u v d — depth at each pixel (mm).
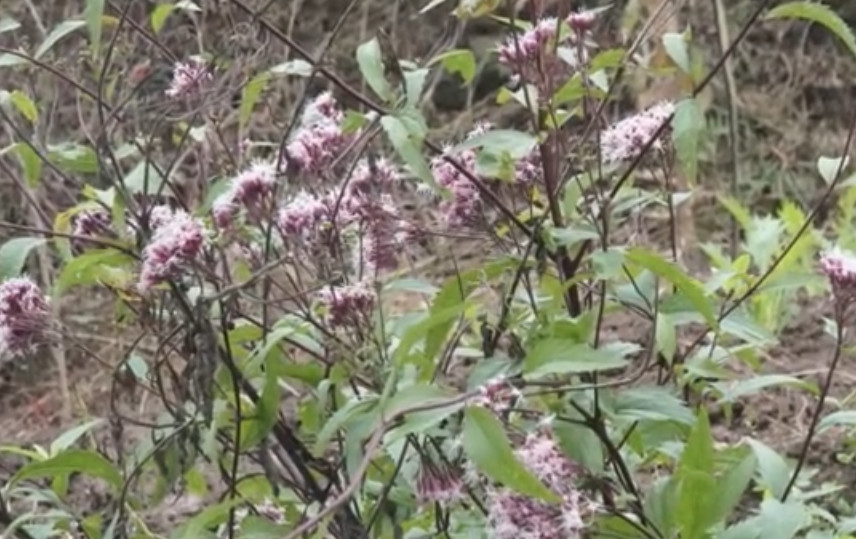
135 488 2561
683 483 1983
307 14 7332
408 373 2074
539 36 2297
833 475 3895
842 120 7070
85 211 2451
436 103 7312
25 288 2289
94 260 2195
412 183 3188
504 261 2260
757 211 6730
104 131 2357
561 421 2107
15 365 5629
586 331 2076
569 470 1906
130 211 2332
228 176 2430
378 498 2244
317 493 2240
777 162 6859
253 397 2238
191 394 2191
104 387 5672
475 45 7090
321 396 2164
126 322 3520
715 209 5992
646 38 2918
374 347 2107
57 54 4707
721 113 6637
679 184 4633
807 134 6973
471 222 2381
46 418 5742
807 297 4977
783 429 4227
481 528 2189
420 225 2777
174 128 3031
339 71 7012
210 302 2086
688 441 2104
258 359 2100
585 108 2555
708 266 5602
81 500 3023
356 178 2238
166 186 2600
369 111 2742
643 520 2129
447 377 2359
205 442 2182
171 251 2047
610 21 3891
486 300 2658
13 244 2297
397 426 1940
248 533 2143
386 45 2812
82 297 5832
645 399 2145
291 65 2412
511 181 2293
